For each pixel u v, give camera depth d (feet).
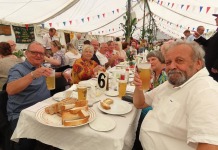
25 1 14.47
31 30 24.49
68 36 32.96
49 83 5.66
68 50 15.20
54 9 17.65
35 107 4.87
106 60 15.76
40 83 6.54
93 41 15.42
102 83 6.49
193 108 3.43
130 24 19.81
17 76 6.13
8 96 6.25
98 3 20.21
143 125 4.46
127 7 20.17
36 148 6.23
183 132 3.80
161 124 4.07
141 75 4.89
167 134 3.97
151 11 38.32
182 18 34.27
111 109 4.92
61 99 5.41
